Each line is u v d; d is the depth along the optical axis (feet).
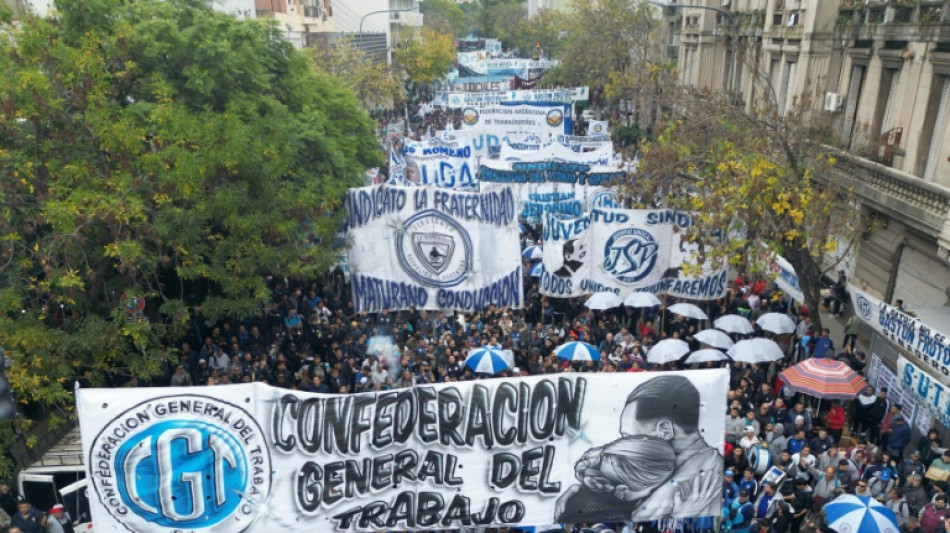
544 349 58.34
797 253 58.08
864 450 42.45
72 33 57.41
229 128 53.21
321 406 30.91
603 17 150.82
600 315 64.18
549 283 63.82
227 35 63.36
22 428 44.42
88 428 29.63
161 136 52.01
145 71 61.16
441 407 31.60
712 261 57.62
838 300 75.66
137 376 48.96
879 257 67.77
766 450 41.96
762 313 66.85
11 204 46.85
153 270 53.11
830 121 71.00
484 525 32.68
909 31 63.00
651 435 32.09
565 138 100.89
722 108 63.57
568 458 32.27
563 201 81.25
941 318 52.21
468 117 106.93
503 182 82.99
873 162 65.72
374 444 31.55
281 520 31.53
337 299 69.87
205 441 30.45
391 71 196.03
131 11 62.18
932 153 59.77
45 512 39.99
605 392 31.83
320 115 71.05
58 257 47.75
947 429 44.32
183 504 30.78
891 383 48.85
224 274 52.44
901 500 38.93
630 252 62.59
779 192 54.95
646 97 113.50
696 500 32.71
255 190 55.83
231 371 53.06
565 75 172.14
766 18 96.48
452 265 63.26
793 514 38.88
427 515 32.48
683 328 62.49
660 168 66.39
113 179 47.80
